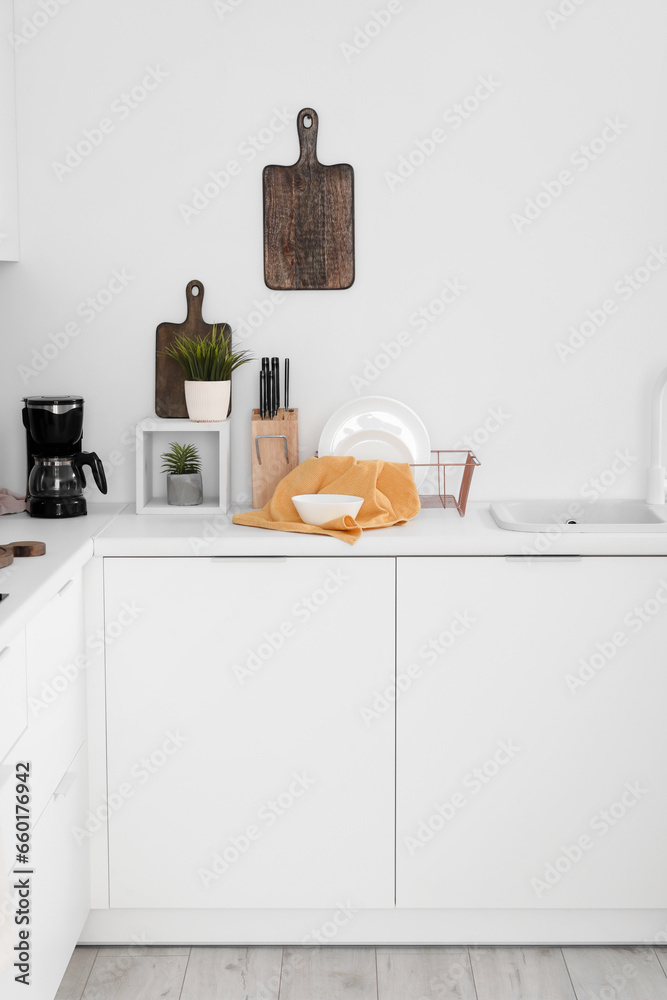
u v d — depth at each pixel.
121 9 2.36
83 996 2.03
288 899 2.18
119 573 2.08
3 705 1.52
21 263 2.44
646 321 2.45
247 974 2.11
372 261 2.43
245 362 2.44
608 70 2.37
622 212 2.41
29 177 2.40
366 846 2.17
